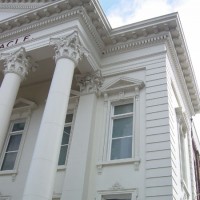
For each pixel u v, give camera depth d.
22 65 16.19
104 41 17.56
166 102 14.45
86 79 16.69
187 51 17.98
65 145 16.05
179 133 17.70
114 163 14.04
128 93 16.05
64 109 13.43
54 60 16.64
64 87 13.86
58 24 16.42
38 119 17.86
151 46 16.84
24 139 17.38
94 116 15.83
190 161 20.38
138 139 14.25
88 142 14.66
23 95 19.36
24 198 11.14
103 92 16.50
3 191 15.87
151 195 12.35
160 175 12.59
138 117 14.91
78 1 15.77
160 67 15.78
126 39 17.33
